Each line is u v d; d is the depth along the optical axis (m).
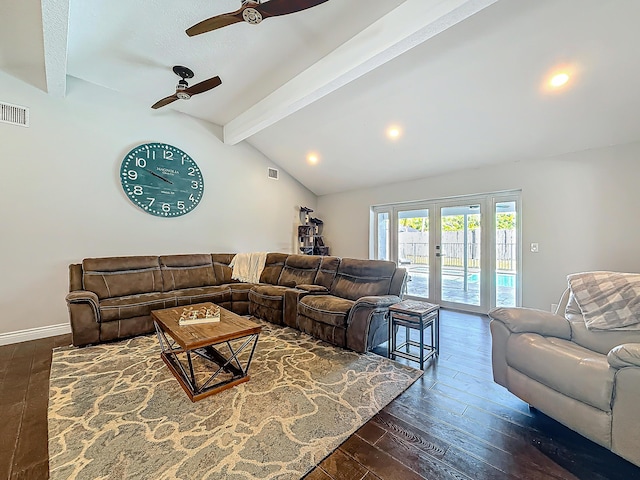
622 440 1.30
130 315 3.12
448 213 4.74
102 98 3.65
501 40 2.39
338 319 2.89
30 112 3.18
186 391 2.03
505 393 2.08
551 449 1.53
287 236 5.95
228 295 3.99
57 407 1.86
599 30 2.17
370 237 5.71
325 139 4.52
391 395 2.04
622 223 3.18
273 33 2.59
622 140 3.15
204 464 1.39
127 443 1.53
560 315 2.06
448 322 3.88
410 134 3.89
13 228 3.10
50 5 1.95
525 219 3.86
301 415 1.79
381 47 2.35
